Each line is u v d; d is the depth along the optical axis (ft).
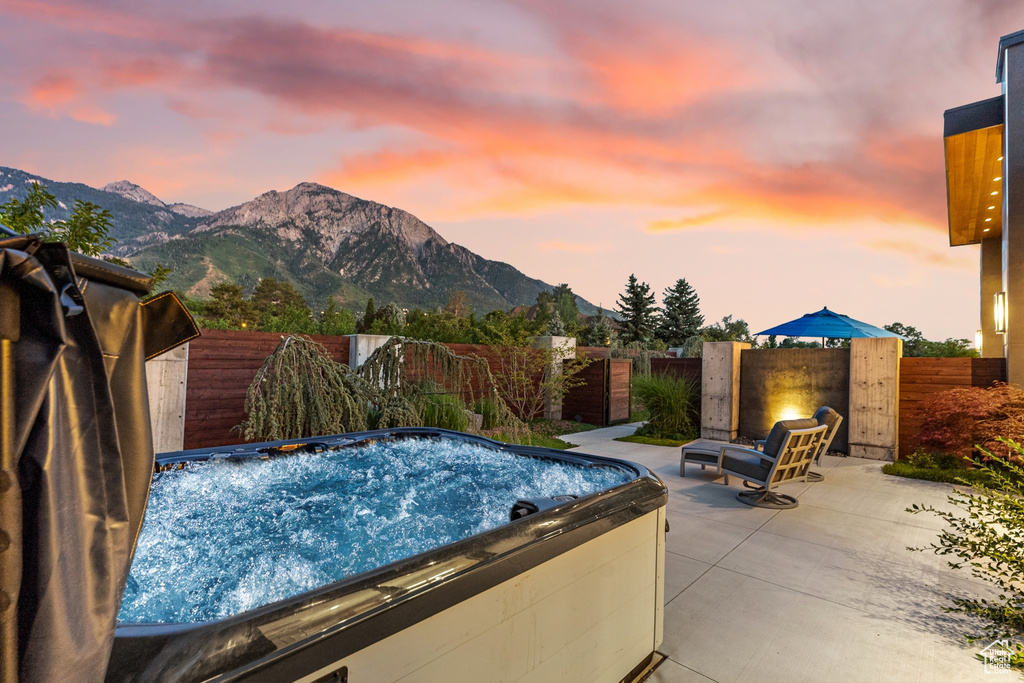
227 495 8.98
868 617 8.61
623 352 70.95
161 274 9.67
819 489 17.20
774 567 10.68
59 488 1.98
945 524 13.44
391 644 3.59
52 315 1.93
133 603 5.44
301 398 16.52
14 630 1.79
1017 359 19.77
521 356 31.60
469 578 4.17
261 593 5.78
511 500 9.23
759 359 26.63
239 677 2.74
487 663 4.43
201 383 18.22
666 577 10.18
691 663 7.30
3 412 1.80
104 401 2.18
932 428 19.52
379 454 12.04
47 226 12.01
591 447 24.85
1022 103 20.18
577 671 5.66
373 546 7.21
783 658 7.44
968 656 7.48
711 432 27.12
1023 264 19.97
